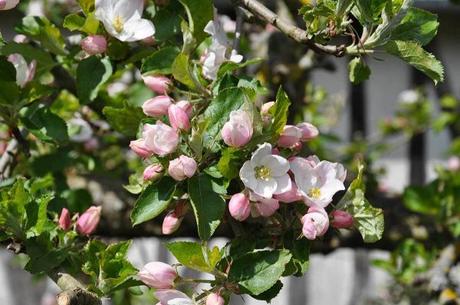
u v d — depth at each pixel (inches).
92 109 71.2
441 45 128.3
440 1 122.8
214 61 59.6
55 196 64.2
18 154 69.7
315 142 96.7
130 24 60.4
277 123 55.1
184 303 54.8
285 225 56.5
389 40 56.4
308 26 57.4
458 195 81.5
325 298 141.2
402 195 84.4
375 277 139.3
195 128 55.3
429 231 82.9
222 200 54.8
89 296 54.6
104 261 57.3
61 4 85.3
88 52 61.0
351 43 58.8
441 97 134.3
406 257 83.3
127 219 80.7
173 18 61.5
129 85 80.5
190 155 55.4
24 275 141.5
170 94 61.1
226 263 55.4
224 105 55.6
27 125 63.8
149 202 55.5
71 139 78.6
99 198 81.0
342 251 141.8
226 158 54.4
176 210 56.8
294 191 55.4
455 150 118.2
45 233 58.5
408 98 126.0
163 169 55.7
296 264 56.1
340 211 56.9
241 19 61.9
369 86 140.7
